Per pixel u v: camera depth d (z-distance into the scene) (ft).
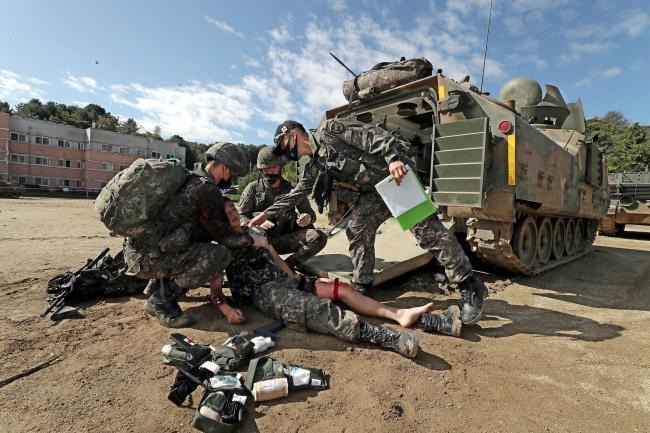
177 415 6.37
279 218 15.02
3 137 142.41
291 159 12.29
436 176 14.25
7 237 26.14
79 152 159.84
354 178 11.40
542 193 16.60
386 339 8.98
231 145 11.14
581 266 24.08
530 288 16.89
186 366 7.27
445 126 14.01
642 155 131.03
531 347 9.97
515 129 13.97
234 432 6.04
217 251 10.02
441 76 15.07
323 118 19.62
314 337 9.57
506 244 15.43
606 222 46.01
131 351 8.63
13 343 8.85
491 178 14.46
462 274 10.52
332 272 13.42
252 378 7.15
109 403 6.65
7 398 6.72
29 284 13.96
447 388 7.63
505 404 7.23
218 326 10.18
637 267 24.03
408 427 6.36
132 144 169.48
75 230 31.86
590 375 8.56
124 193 9.27
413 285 15.14
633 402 7.49
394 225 18.88
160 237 9.84
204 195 9.74
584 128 27.35
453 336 10.39
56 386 7.14
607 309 13.93
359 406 6.84
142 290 13.05
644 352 9.84
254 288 10.84
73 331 9.69
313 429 6.18
